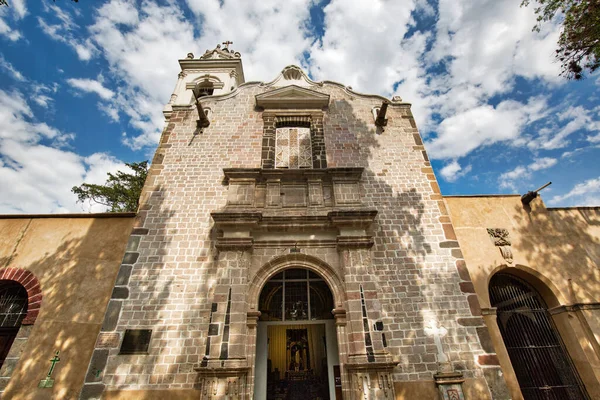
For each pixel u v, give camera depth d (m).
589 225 10.37
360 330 7.88
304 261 8.95
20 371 7.64
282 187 10.25
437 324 8.18
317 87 13.03
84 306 8.50
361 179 10.58
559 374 8.82
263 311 9.18
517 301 9.81
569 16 8.75
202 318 8.12
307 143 11.73
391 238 9.40
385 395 7.12
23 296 9.12
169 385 7.35
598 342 8.52
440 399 7.32
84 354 7.89
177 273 8.70
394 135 11.73
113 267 9.09
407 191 10.39
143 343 7.78
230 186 10.08
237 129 11.73
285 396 10.25
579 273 9.57
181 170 10.63
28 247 9.35
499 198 10.80
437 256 9.16
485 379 7.53
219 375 7.18
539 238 10.09
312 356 11.66
